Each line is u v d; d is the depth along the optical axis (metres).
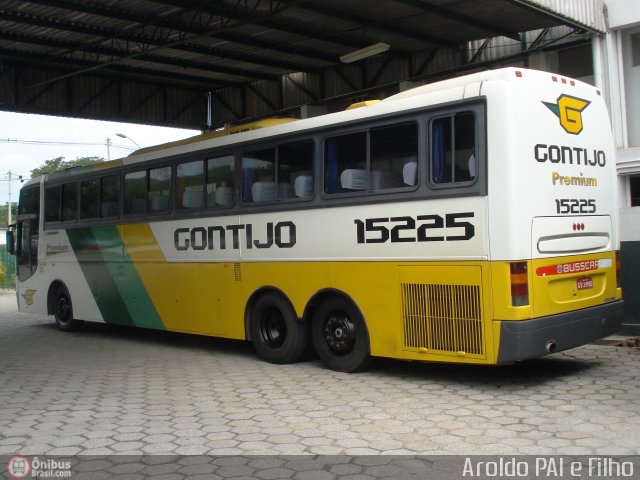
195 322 9.72
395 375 7.70
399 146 7.14
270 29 13.82
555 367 7.82
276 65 16.91
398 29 13.47
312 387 7.23
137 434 5.70
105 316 11.70
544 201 6.52
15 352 10.66
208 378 7.99
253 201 8.75
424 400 6.50
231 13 12.60
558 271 6.63
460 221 6.57
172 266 10.09
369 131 7.43
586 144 7.17
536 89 6.60
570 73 12.95
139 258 10.77
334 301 7.84
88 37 14.24
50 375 8.55
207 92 20.59
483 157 6.42
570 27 11.77
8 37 13.95
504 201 6.27
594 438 5.16
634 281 9.40
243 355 9.59
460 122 6.64
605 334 7.30
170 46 13.95
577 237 6.94
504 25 12.96
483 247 6.39
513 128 6.32
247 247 8.83
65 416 6.37
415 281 6.93
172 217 10.07
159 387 7.57
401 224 7.06
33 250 13.80
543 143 6.58
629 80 11.52
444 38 14.20
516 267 6.23
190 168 9.79
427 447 5.09
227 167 9.19
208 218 9.43
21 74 16.81
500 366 7.98
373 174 7.36
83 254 12.17
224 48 15.47
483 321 6.39
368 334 7.43
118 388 7.59
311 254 7.99
